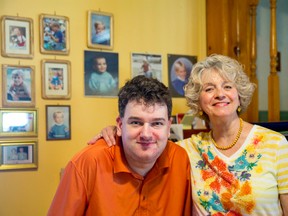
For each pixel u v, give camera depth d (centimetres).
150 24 239
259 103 260
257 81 243
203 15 255
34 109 205
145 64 236
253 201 122
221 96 131
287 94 268
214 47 249
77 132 217
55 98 211
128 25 233
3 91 199
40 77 208
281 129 186
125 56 231
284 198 123
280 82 266
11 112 201
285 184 122
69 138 214
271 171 123
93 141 128
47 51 209
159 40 242
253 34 242
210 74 134
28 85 205
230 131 134
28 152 204
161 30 242
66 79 213
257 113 243
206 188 131
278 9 266
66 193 115
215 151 135
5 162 199
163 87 113
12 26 202
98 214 115
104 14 224
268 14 265
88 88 220
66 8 216
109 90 226
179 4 249
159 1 243
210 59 137
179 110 245
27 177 205
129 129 111
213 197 129
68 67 214
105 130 131
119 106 115
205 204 130
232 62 136
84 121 219
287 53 267
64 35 214
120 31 230
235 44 242
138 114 109
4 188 200
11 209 201
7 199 200
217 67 134
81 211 116
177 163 132
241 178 126
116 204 117
